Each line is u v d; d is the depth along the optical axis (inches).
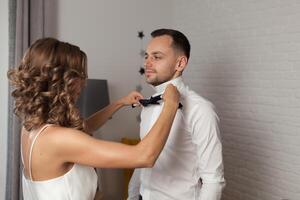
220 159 60.3
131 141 125.9
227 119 120.7
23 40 110.7
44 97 45.6
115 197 136.0
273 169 103.9
